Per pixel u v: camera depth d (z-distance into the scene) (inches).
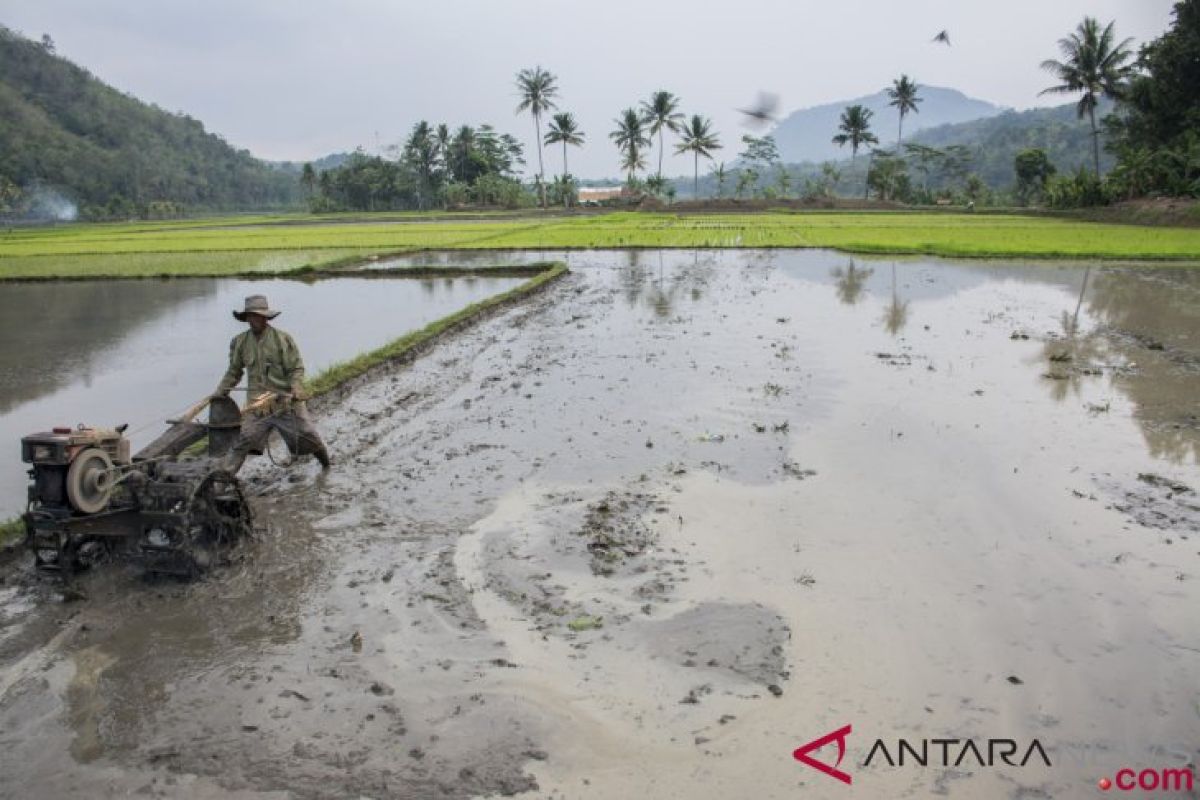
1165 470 315.9
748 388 444.8
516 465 328.5
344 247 1475.1
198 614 215.5
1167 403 410.6
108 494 229.5
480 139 4128.9
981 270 1026.7
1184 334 601.9
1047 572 233.3
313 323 709.9
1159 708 174.4
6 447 376.2
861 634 202.8
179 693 183.0
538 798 151.3
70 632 207.6
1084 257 1128.8
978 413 393.4
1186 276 951.6
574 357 541.3
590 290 889.5
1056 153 4537.4
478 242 1535.4
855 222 2082.9
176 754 163.8
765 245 1370.6
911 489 297.0
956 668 188.7
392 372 510.9
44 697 182.2
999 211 2470.5
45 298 925.2
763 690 181.8
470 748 164.7
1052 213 2185.0
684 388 448.1
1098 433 362.3
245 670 191.2
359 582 231.3
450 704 178.1
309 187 5265.8
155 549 230.2
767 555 245.6
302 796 152.3
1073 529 262.1
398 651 197.6
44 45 6028.5
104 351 611.5
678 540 256.8
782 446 346.9
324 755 162.9
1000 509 278.4
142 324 733.3
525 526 268.5
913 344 564.7
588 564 241.1
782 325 644.7
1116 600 217.8
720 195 3631.9
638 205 3176.7
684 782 155.1
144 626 210.1
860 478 308.5
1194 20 1844.2
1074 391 434.6
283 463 334.3
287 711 176.4
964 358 518.0
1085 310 716.0
